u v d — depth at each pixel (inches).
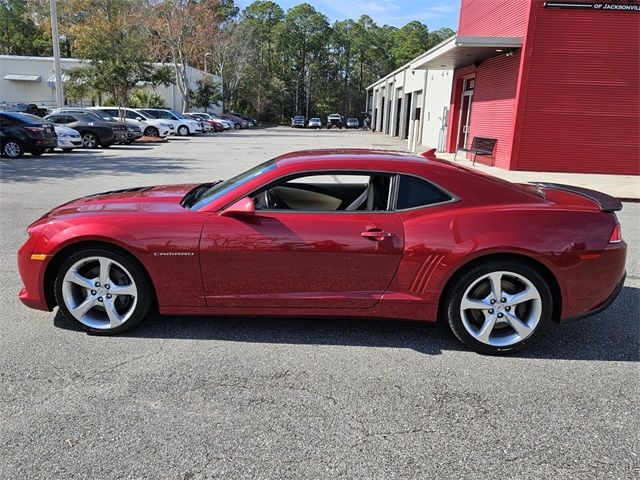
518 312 145.9
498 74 623.5
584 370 138.9
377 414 116.0
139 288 148.6
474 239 138.7
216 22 2261.3
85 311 151.5
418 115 1243.2
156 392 123.0
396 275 142.9
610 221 144.0
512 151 566.6
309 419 113.4
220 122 1702.8
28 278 150.2
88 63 1331.2
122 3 1581.0
